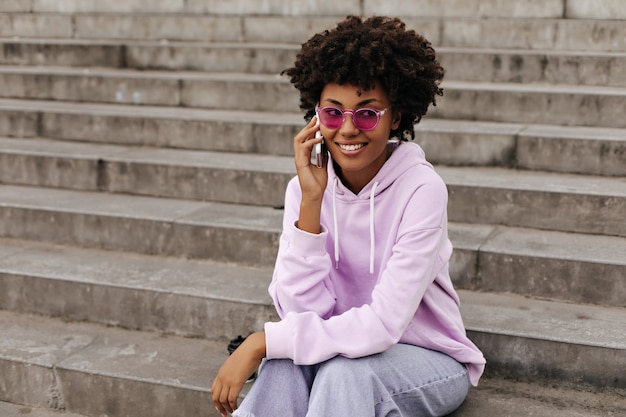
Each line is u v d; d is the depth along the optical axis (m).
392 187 2.62
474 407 2.91
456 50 5.46
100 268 3.85
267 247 3.84
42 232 4.25
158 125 4.96
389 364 2.49
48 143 5.11
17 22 6.93
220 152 4.85
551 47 5.55
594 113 4.57
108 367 3.27
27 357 3.35
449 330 2.67
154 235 4.04
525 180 4.04
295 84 2.64
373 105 2.48
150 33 6.61
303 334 2.45
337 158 2.56
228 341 3.50
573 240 3.67
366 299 2.69
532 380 3.09
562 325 3.17
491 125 4.62
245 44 6.23
